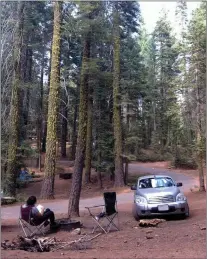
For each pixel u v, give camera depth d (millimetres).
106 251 7020
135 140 28312
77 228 9922
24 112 27391
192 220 11023
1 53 18109
